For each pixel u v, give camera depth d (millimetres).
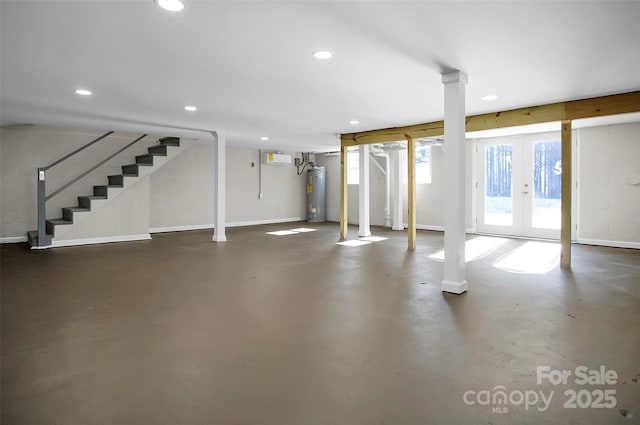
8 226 7160
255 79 3971
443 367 2320
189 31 2777
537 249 6625
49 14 2506
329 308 3438
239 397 1987
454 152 3850
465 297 3779
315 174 11688
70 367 2312
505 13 2494
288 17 2549
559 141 7570
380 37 2885
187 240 7762
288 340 2725
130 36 2865
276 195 11398
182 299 3703
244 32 2793
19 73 3771
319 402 1942
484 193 8625
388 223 10188
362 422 1780
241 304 3549
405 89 4367
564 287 4148
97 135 7867
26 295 3818
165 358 2436
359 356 2471
